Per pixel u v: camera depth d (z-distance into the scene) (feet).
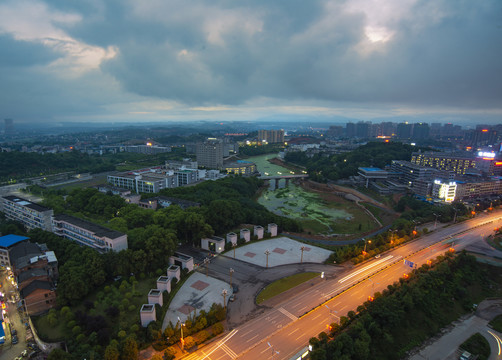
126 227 650.43
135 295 469.57
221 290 497.46
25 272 463.83
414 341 428.97
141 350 374.63
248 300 472.44
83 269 477.36
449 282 543.80
